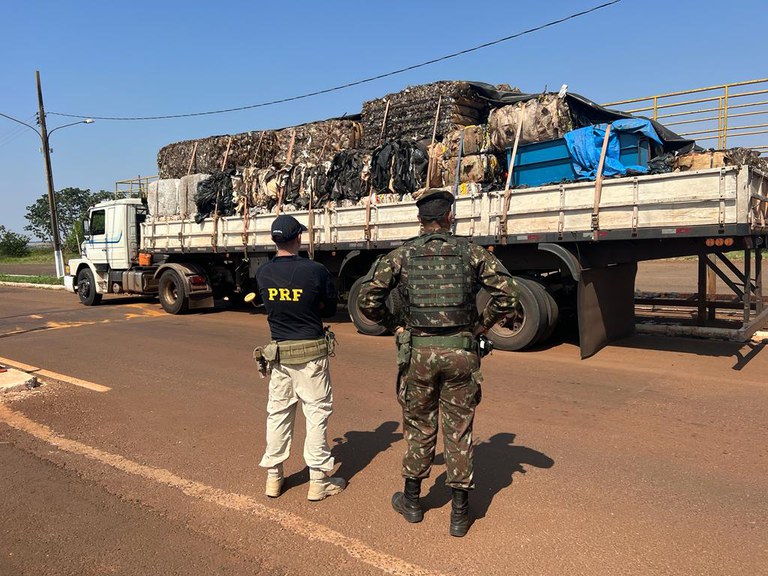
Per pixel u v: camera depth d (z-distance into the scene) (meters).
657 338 8.53
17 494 3.62
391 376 6.52
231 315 12.19
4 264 49.22
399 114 9.79
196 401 5.58
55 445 4.45
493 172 7.85
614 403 5.37
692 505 3.35
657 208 6.41
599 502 3.40
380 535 3.07
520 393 5.73
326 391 3.51
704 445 4.29
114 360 7.47
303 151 10.70
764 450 4.16
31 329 10.32
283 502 3.48
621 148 6.95
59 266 24.62
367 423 4.93
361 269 9.63
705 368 6.66
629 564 2.76
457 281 2.96
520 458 4.09
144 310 13.23
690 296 10.06
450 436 3.03
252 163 11.45
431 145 8.38
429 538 3.04
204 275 12.43
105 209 14.12
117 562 2.85
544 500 3.44
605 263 7.37
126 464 4.07
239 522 3.24
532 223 7.30
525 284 7.61
